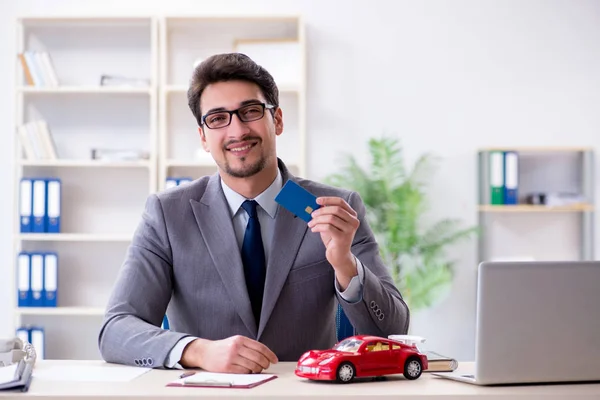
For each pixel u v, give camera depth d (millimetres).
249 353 1577
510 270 1401
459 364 1741
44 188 4465
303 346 1963
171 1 4738
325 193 2105
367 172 4738
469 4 4777
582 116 4805
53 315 4660
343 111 4754
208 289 1943
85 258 4707
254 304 1953
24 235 4441
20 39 4637
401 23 4770
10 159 4684
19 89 4512
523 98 4797
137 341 1708
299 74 4590
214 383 1387
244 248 1968
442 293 4441
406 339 1676
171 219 1982
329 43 4750
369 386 1402
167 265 1974
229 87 1884
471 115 4785
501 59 4789
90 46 4723
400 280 4492
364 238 2070
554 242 4824
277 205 2002
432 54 4773
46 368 1654
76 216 4719
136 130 4734
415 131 4770
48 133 4508
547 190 4836
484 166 4684
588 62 4809
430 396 1309
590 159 4703
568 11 4801
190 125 4715
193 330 1963
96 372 1584
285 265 1946
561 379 1427
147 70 4730
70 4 4719
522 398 1336
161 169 4527
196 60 4695
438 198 4781
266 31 4723
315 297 1964
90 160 4496
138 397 1296
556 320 1414
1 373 1477
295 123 4723
